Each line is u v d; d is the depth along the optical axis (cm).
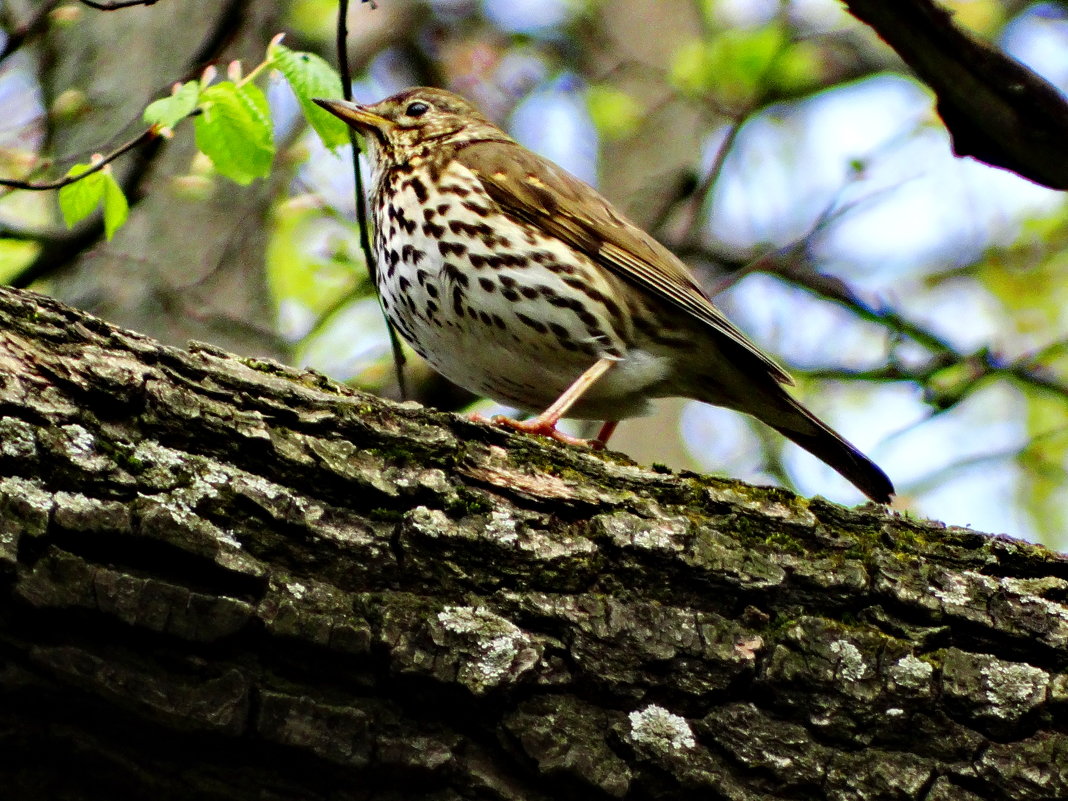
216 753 692
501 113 2214
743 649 762
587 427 1875
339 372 1727
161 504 699
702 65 1991
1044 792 760
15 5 1691
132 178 1464
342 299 1688
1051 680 778
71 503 679
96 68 1683
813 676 765
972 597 796
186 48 1667
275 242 1792
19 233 1462
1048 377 1823
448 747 715
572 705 741
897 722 766
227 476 720
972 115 942
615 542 773
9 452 679
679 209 2117
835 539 809
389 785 714
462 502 764
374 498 749
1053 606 799
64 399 708
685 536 782
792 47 2016
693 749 747
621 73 2103
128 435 717
